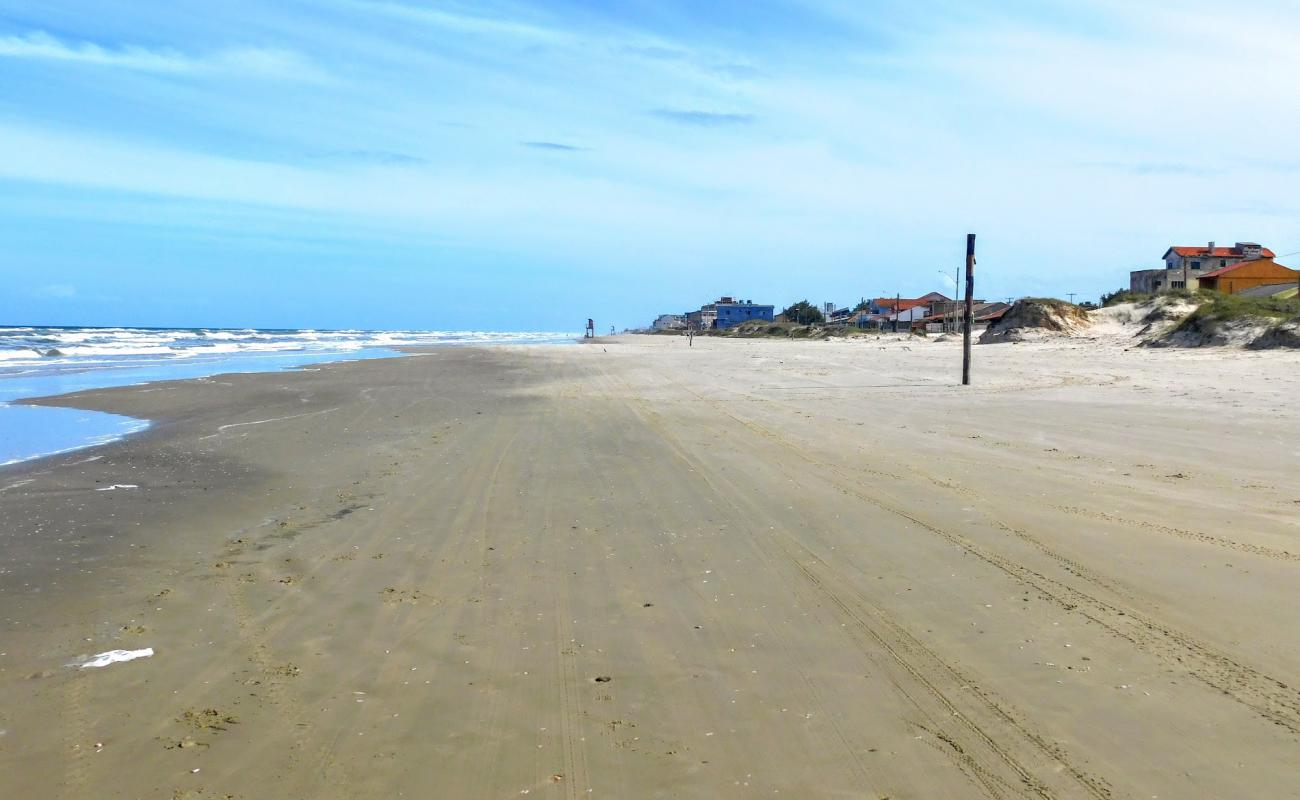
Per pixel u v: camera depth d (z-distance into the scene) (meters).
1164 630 5.82
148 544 8.80
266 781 4.25
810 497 10.20
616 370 36.56
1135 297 63.75
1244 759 4.20
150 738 4.70
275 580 7.55
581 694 5.18
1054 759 4.27
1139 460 11.90
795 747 4.49
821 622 6.24
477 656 5.79
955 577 7.11
